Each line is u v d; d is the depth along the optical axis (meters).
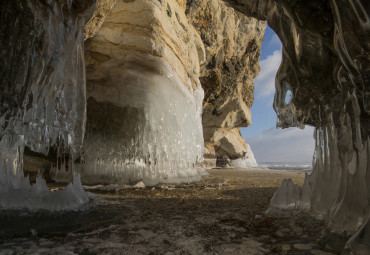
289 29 2.50
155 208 2.98
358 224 1.65
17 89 2.52
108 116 5.54
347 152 1.96
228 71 14.52
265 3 2.78
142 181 5.29
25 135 2.69
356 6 1.37
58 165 5.86
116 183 5.21
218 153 16.12
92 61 5.93
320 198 2.44
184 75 7.64
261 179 7.28
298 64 2.44
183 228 2.17
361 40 1.40
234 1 3.04
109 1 4.77
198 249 1.71
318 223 2.18
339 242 1.68
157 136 5.66
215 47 12.30
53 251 1.66
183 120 6.59
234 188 5.04
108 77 5.76
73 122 2.96
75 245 1.77
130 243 1.81
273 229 2.13
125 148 5.45
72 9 2.85
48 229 2.09
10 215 2.30
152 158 5.57
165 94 5.98
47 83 2.72
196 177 6.88
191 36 8.48
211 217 2.55
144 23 6.10
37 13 2.49
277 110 3.07
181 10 8.43
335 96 2.15
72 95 2.94
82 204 2.92
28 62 2.54
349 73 1.63
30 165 5.82
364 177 1.70
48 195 2.79
